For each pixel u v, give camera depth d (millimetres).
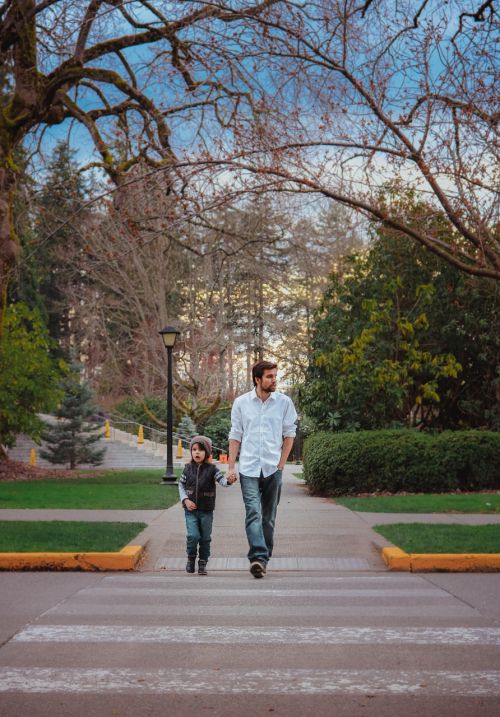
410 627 6766
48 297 66562
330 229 33656
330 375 25047
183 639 6359
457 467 20453
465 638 6379
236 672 5477
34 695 4988
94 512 15430
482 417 25141
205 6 16891
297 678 5340
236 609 7531
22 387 30656
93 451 42188
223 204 13773
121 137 22766
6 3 22781
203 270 47469
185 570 10195
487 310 24562
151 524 13727
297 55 13375
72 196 24578
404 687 5137
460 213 13367
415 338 24766
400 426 24094
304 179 12859
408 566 10031
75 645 6184
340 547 11625
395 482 20625
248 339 53562
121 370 63188
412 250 24781
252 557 9500
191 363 49812
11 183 24219
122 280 49312
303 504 18125
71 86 24547
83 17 21062
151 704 4820
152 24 20891
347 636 6449
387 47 13578
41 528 12453
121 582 9172
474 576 9602
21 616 7238
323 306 26359
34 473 28469
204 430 52969
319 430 25234
